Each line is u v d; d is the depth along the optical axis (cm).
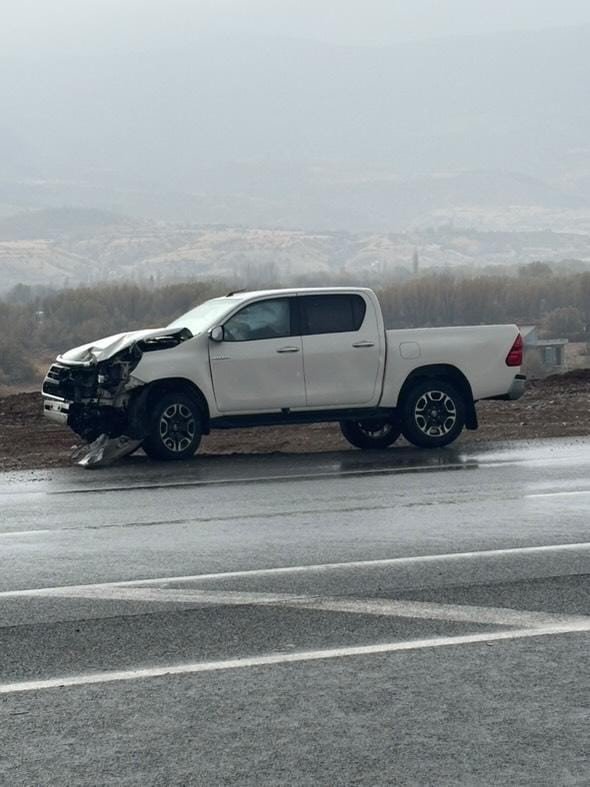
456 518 1100
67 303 8575
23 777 508
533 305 10381
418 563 905
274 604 785
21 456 1700
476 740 541
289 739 545
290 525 1083
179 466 1542
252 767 514
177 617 757
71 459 1636
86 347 1630
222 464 1548
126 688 619
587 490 1255
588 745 534
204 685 622
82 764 520
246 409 1620
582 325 9962
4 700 605
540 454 1562
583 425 1875
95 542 1025
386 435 1747
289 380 1628
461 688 610
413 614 753
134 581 863
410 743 538
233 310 1622
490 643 687
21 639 714
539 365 7425
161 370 1583
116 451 1574
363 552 952
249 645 691
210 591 827
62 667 657
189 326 1656
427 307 10412
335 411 1650
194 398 1609
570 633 705
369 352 1650
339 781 498
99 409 1588
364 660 659
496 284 10394
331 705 589
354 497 1236
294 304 1642
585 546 962
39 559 955
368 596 802
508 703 588
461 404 1680
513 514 1116
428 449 1656
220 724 565
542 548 955
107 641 706
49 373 1655
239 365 1612
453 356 1681
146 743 543
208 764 518
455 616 746
